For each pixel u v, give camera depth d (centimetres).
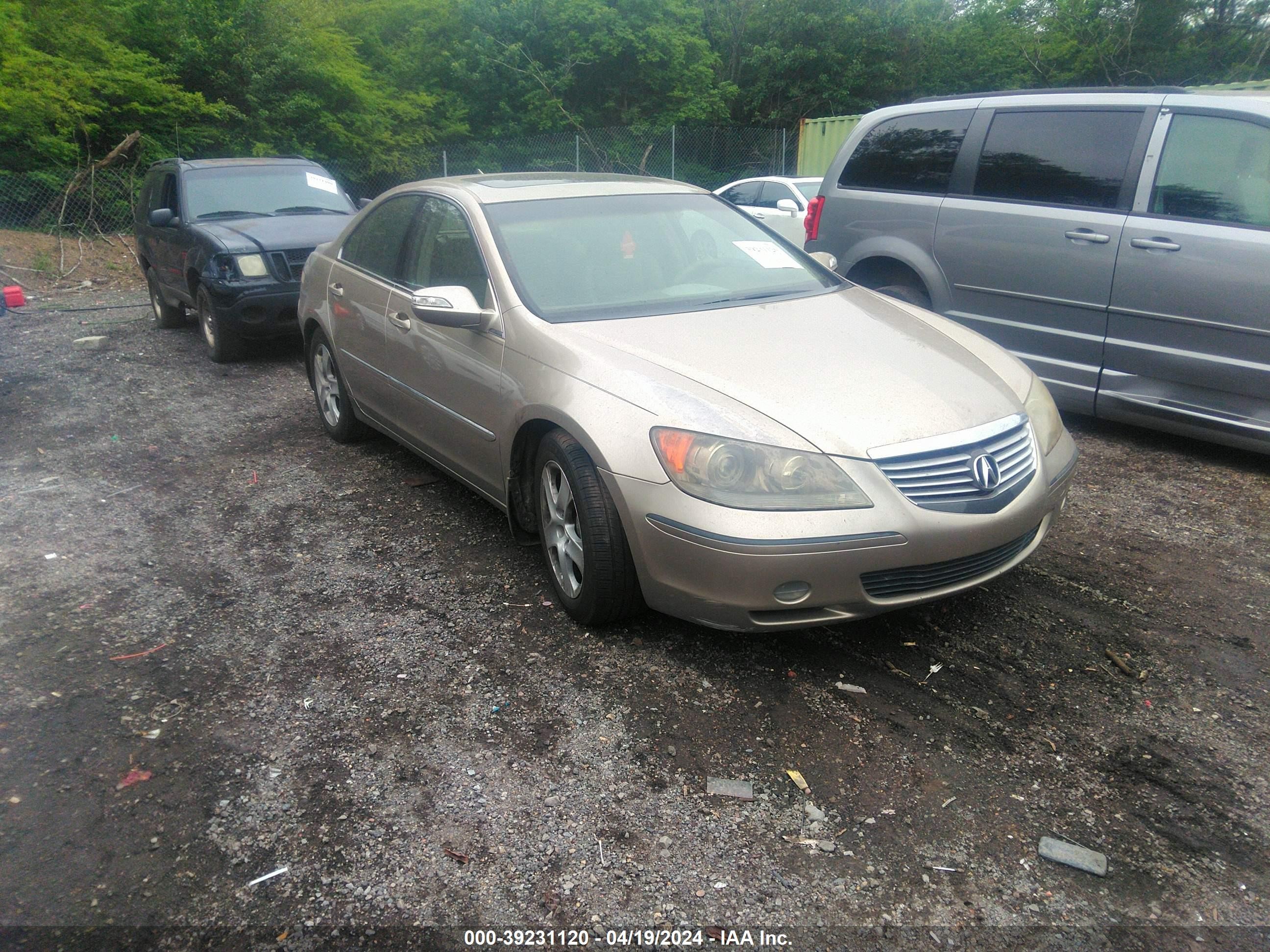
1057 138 547
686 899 222
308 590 383
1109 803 251
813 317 380
